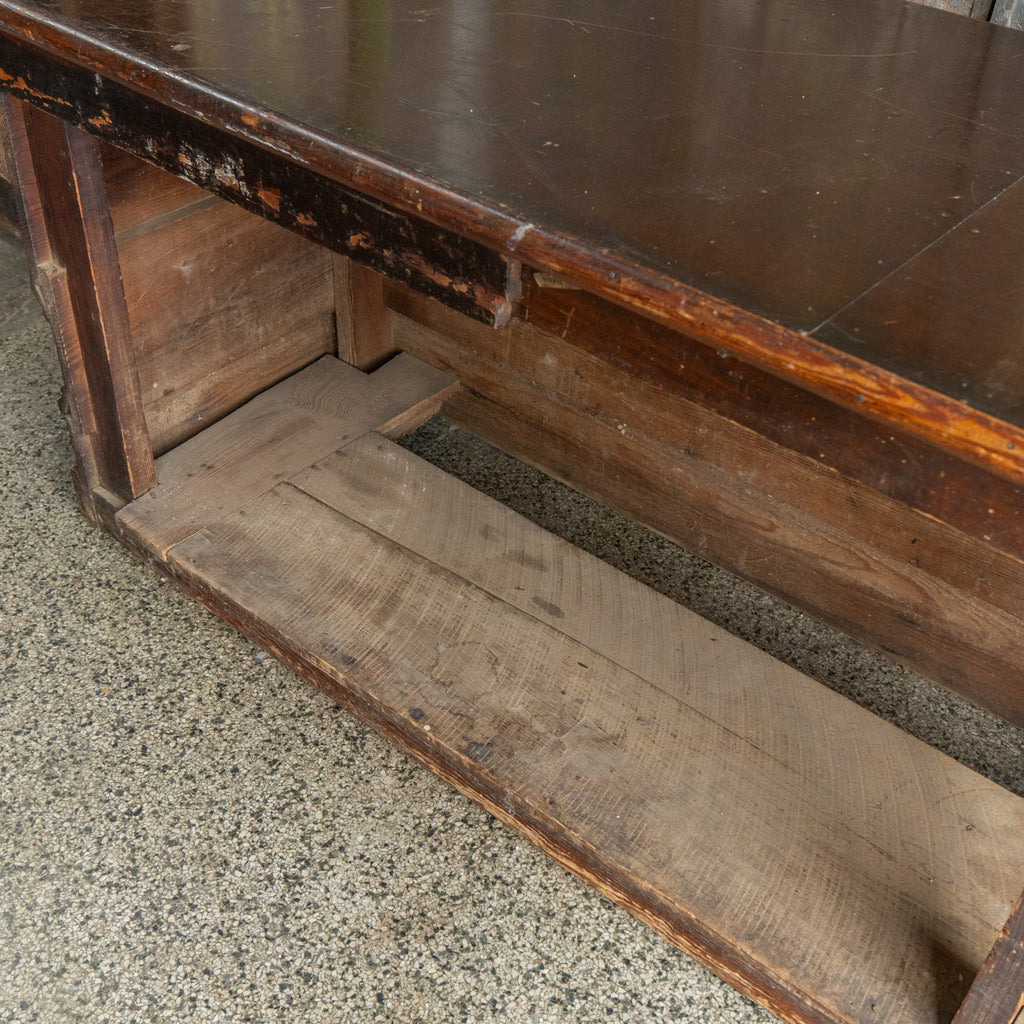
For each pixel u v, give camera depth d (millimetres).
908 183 1194
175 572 1957
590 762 1607
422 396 2365
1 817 1673
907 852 1516
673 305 968
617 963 1542
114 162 1740
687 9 1644
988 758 1846
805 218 1110
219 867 1625
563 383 2219
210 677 1904
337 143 1151
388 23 1497
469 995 1491
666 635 1835
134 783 1730
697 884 1458
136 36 1364
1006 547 940
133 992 1474
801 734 1677
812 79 1431
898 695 1954
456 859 1659
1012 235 1110
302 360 2396
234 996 1476
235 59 1336
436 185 1092
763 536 2066
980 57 1539
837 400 910
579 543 2234
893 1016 1334
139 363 1989
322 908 1582
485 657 1765
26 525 2174
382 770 1776
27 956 1507
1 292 2836
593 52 1461
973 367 910
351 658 1744
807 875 1478
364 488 2094
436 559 1947
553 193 1109
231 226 2027
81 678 1887
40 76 1482
